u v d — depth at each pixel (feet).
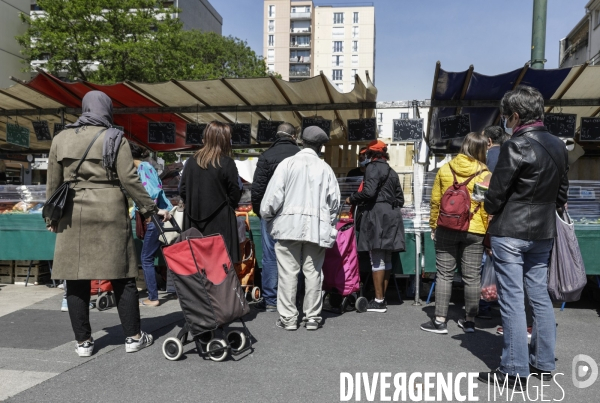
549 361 10.61
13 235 19.99
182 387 10.14
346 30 325.83
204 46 110.01
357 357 12.07
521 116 10.37
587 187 18.17
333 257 16.42
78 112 26.91
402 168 27.12
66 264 11.47
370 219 16.43
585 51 108.88
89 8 72.13
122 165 11.58
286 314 14.39
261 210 14.17
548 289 10.93
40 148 37.78
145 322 15.17
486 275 15.24
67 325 14.97
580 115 25.90
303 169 14.14
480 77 19.43
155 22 76.95
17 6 134.72
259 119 29.50
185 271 11.67
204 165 14.21
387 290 21.03
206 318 11.55
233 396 9.72
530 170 9.92
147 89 22.89
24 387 10.12
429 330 14.33
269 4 330.54
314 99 23.44
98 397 9.65
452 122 22.91
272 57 331.16
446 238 13.92
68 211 11.57
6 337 13.69
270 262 16.63
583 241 17.01
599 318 16.22
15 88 23.48
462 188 13.60
